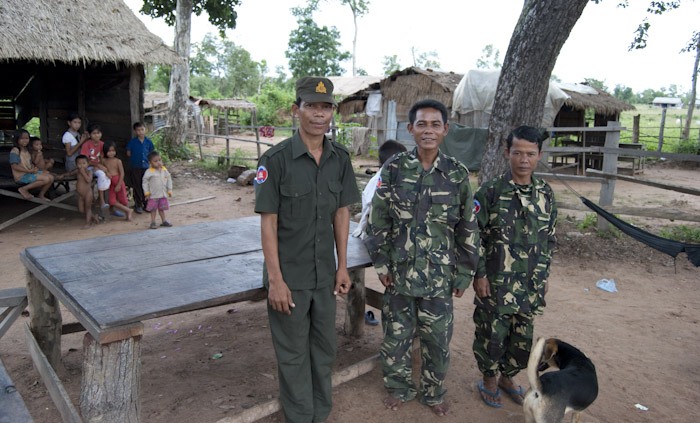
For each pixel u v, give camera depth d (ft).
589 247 21.34
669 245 13.91
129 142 27.89
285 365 8.54
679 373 11.68
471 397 10.58
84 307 7.72
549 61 20.25
